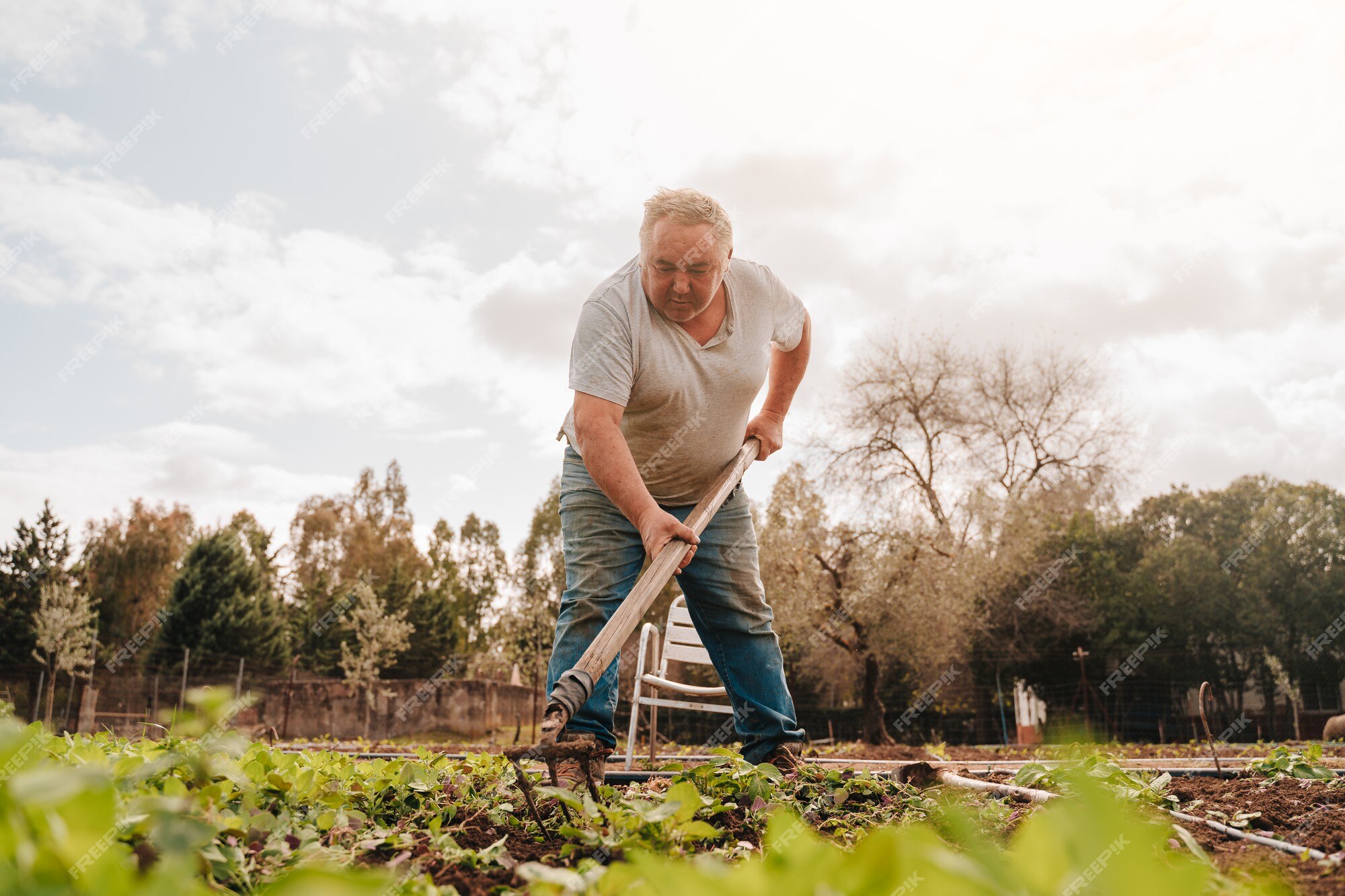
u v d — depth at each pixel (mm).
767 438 3066
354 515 36469
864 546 17047
